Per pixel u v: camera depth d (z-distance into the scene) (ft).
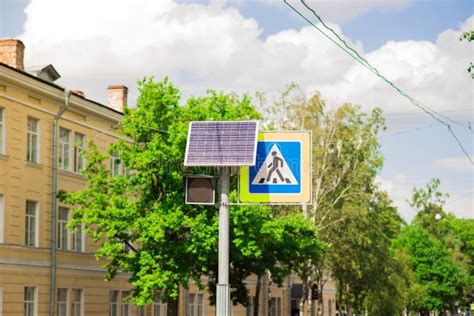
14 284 123.75
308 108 193.47
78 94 141.59
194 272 125.08
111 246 122.31
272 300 239.91
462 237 457.27
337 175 196.95
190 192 77.41
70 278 139.54
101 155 126.62
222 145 79.71
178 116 123.95
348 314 268.21
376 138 199.41
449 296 375.45
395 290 230.07
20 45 137.69
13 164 125.59
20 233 126.93
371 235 208.85
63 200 129.59
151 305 168.45
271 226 125.18
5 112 123.85
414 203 452.35
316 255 149.59
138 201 122.42
